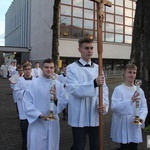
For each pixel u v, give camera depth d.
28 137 3.58
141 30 7.30
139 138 3.81
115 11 28.59
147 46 6.54
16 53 33.75
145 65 6.56
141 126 3.98
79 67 3.38
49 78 3.63
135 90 3.90
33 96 3.54
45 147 3.51
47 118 3.29
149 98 6.42
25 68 5.13
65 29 25.06
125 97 3.83
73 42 25.48
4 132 6.31
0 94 14.37
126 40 29.66
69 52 25.30
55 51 11.23
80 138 3.36
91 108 3.34
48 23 26.44
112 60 29.56
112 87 18.45
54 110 3.53
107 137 5.84
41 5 28.56
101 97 3.19
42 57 28.47
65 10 24.98
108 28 28.11
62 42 24.89
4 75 27.88
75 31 25.66
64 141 5.55
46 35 27.12
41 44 28.80
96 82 3.15
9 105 10.59
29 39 33.75
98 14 3.27
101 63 3.22
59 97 3.58
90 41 3.38
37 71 11.34
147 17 6.55
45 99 3.54
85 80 3.34
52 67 3.62
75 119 3.35
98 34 3.26
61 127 6.77
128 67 3.87
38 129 3.49
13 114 8.62
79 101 3.35
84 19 26.14
